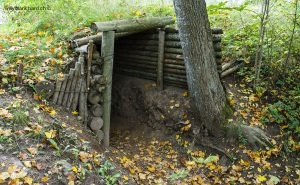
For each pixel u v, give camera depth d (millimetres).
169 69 7234
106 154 5734
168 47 7137
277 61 6938
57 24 7691
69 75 5797
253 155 5984
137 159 6270
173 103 7078
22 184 3955
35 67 6008
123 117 7965
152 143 6926
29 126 4840
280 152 6027
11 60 6062
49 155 4535
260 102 6793
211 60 6125
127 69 8164
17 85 5535
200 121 6621
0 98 5164
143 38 7566
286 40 7199
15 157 4289
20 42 6887
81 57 5934
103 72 6242
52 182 4172
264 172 5746
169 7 8602
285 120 6457
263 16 6637
